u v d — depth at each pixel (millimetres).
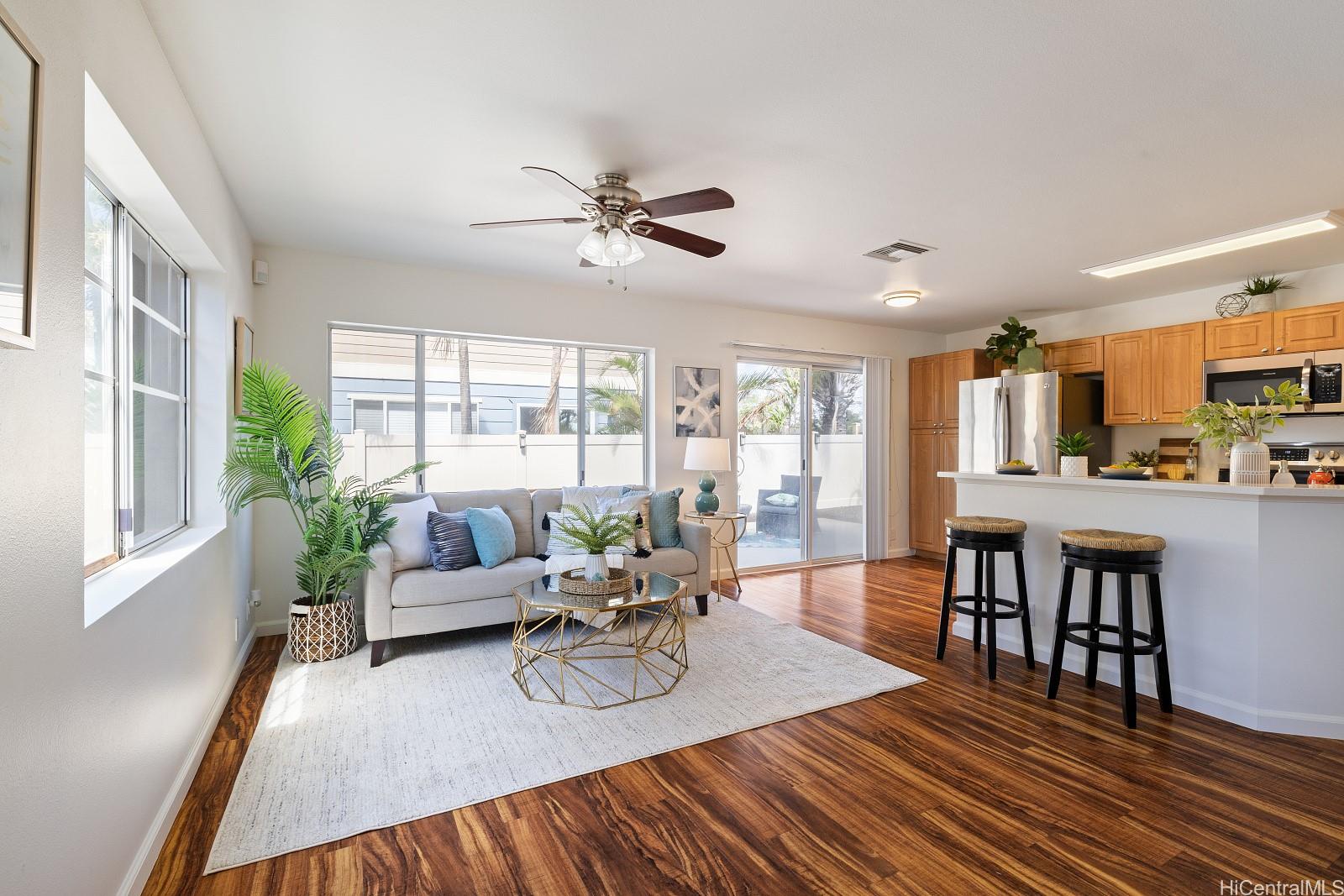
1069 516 3342
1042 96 2211
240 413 3266
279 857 1842
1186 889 1715
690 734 2613
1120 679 3125
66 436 1287
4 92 1003
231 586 3061
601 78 2123
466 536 3754
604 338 5047
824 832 1972
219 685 2779
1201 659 2842
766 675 3268
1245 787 2213
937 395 6457
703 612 4395
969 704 2924
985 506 3781
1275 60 1983
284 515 3982
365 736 2580
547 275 4578
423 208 3301
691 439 5113
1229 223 3439
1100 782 2252
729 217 3400
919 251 3959
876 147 2588
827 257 4098
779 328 5906
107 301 2004
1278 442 4336
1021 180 2900
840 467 6488
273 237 3760
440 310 4434
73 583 1311
